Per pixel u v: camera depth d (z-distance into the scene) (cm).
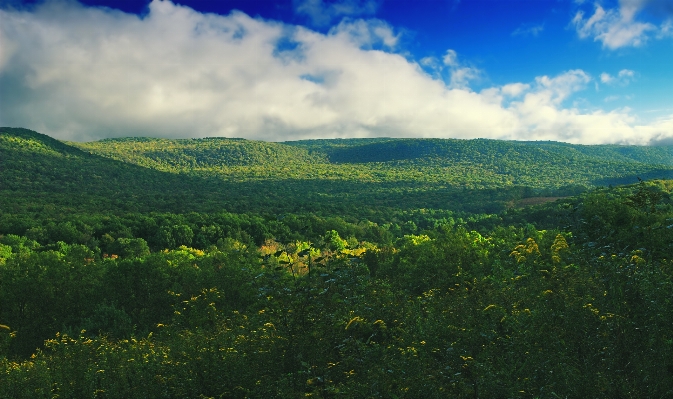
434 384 495
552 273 778
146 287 2545
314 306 684
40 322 2381
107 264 3155
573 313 591
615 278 635
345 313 712
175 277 2573
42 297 2466
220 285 2055
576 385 460
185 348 789
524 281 822
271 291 700
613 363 494
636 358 493
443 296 1014
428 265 1543
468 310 756
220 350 702
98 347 998
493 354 570
